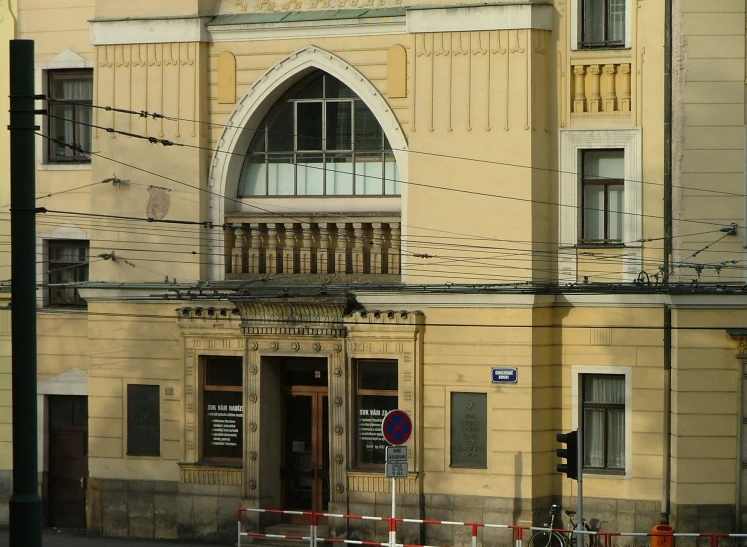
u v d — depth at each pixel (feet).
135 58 112.98
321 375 110.73
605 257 103.55
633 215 102.78
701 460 99.76
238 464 110.63
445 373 104.99
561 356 104.73
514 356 103.04
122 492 113.60
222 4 112.47
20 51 51.83
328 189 111.86
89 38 116.06
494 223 103.50
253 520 109.09
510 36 102.99
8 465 120.16
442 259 105.09
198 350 111.14
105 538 113.19
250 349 109.50
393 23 106.73
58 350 119.03
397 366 106.63
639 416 102.53
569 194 104.27
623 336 102.99
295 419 111.75
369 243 108.99
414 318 104.53
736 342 99.09
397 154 107.34
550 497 104.68
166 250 112.47
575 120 104.01
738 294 98.37
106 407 114.32
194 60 111.34
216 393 111.86
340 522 107.04
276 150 112.98
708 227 99.60
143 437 113.29
